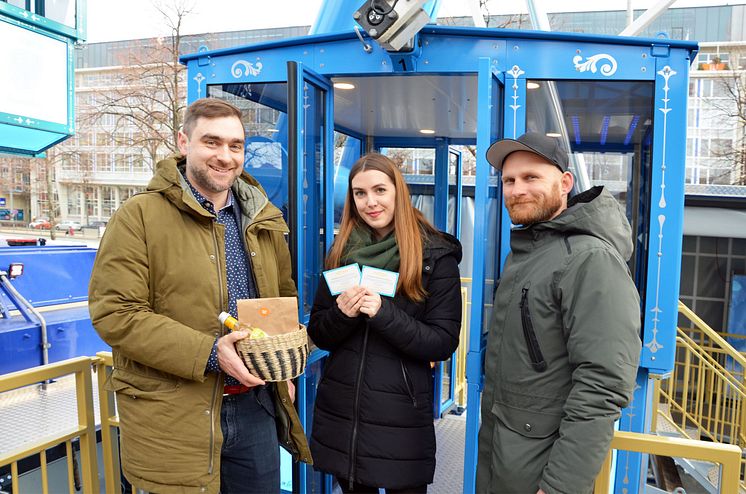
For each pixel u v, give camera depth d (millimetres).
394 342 1855
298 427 1903
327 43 2443
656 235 2238
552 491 1400
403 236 1963
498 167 1799
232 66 2617
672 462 4203
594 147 2900
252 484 1815
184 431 1586
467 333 4824
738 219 6273
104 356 2180
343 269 1940
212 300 1639
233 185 1831
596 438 1379
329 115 2545
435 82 2650
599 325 1418
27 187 22375
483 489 1735
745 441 4941
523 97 2279
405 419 1907
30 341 3639
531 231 1689
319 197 2518
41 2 5559
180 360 1509
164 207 1618
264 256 1842
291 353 1572
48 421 3139
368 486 1924
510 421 1609
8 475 2711
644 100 2334
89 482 2139
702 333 6031
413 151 4465
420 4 1938
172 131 13078
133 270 1548
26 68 5418
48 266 4344
